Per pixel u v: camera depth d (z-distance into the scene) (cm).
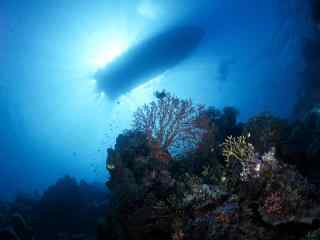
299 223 452
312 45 1730
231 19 1969
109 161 818
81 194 1571
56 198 1457
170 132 841
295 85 1895
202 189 581
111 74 2048
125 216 666
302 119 855
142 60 1942
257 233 460
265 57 2020
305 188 504
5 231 1120
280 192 486
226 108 1002
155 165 761
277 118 801
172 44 1914
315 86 1683
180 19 1917
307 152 723
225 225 480
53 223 1412
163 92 880
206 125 842
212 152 805
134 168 769
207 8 1914
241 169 588
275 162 544
